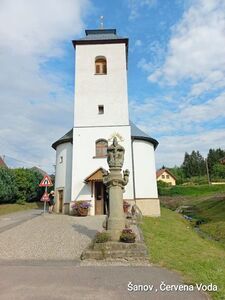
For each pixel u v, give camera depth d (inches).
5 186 1331.2
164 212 1146.0
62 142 1040.8
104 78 997.8
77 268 294.5
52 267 299.0
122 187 405.4
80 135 949.8
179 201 2028.8
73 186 912.9
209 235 760.3
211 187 2427.4
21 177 1501.0
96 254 329.4
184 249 415.5
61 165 1027.9
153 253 353.1
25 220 747.4
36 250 380.8
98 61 1037.2
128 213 686.5
